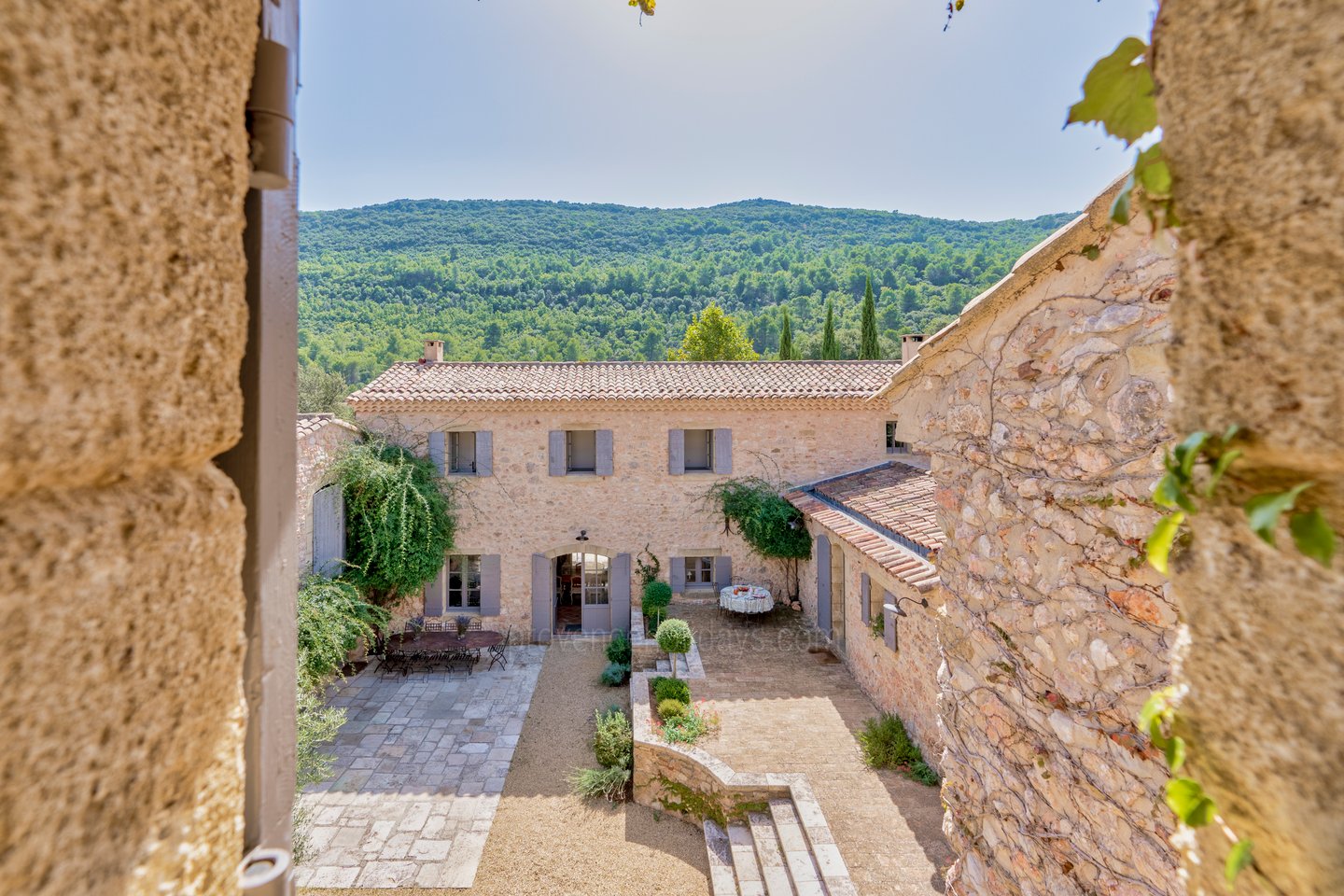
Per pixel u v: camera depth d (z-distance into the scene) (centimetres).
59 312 56
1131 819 267
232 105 83
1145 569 260
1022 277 325
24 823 54
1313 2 86
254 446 95
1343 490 85
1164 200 111
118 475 66
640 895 708
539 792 904
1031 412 335
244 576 95
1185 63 105
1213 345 100
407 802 880
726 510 1484
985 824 379
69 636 58
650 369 1681
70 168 57
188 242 74
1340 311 83
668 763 856
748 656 1195
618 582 1483
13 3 52
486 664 1349
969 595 397
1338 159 83
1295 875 90
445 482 1430
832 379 1602
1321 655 88
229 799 82
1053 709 317
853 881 609
